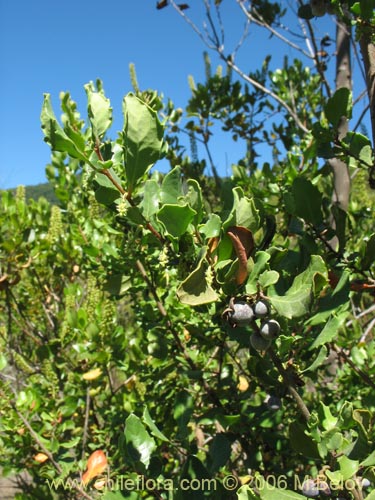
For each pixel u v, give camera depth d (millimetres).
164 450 375
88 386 450
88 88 196
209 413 281
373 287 250
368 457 185
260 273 188
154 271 338
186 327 331
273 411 281
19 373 603
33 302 608
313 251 236
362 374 313
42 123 185
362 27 240
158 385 395
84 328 480
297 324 213
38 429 420
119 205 193
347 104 251
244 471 368
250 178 469
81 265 571
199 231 193
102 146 212
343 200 436
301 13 307
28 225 573
